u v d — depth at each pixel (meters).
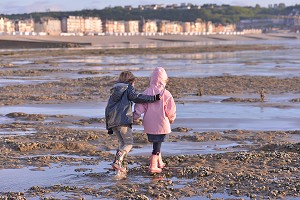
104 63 59.19
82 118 19.98
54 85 33.16
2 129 17.42
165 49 104.69
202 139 15.27
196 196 9.27
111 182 10.23
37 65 55.81
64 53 87.31
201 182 10.02
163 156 12.58
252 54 81.44
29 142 14.30
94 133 16.19
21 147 13.47
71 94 28.38
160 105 10.73
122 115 10.60
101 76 40.72
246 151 12.95
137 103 10.75
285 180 10.00
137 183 10.11
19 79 38.50
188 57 72.25
